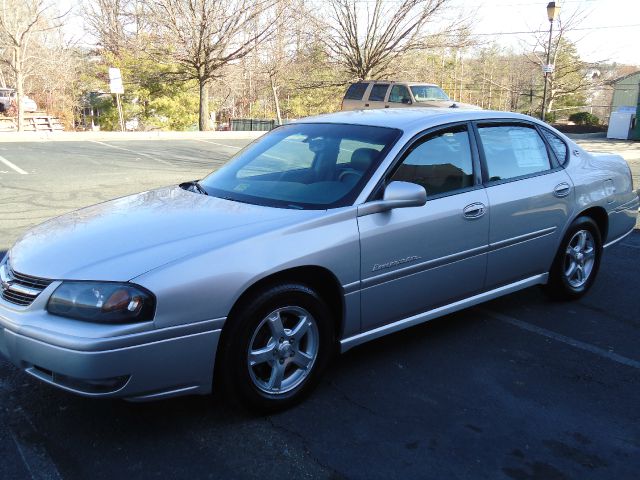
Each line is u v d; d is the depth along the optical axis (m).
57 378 2.77
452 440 3.07
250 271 2.99
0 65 31.33
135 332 2.71
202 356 2.92
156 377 2.81
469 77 51.25
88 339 2.65
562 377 3.77
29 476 2.73
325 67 33.22
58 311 2.78
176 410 3.30
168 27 26.56
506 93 51.62
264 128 32.66
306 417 3.26
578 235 5.01
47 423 3.15
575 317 4.79
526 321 4.69
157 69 30.31
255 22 27.80
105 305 2.71
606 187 5.16
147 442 3.00
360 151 3.84
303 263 3.18
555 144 4.91
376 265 3.52
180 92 32.38
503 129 4.49
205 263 2.90
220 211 3.50
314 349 3.37
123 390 2.74
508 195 4.26
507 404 3.43
